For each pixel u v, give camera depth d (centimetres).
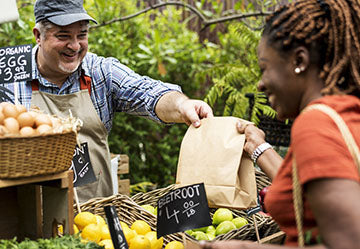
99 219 180
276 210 109
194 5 515
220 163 169
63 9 210
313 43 104
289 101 110
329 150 89
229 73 377
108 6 417
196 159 175
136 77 242
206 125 180
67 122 151
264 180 231
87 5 397
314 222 98
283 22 108
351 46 104
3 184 138
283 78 109
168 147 482
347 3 106
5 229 176
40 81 228
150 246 170
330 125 93
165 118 222
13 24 384
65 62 220
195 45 483
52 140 143
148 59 457
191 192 167
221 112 479
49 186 158
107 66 244
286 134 323
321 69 106
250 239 191
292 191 104
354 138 94
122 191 325
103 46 431
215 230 202
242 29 376
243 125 172
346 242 82
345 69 104
